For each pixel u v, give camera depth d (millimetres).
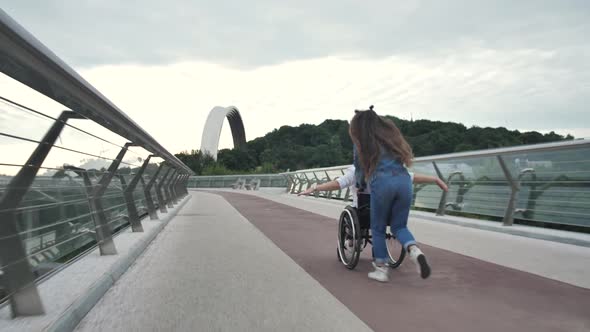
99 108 4559
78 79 3598
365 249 6906
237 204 19609
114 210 8273
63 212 4949
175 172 17141
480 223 9945
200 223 11250
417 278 4918
